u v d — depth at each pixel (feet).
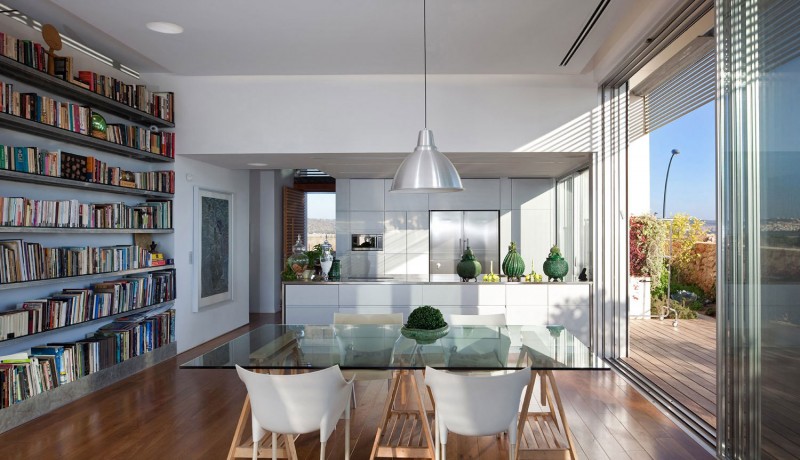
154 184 19.06
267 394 9.15
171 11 13.41
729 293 9.98
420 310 12.67
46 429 12.69
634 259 30.42
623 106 19.22
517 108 19.39
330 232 44.14
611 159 19.27
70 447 11.64
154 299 18.65
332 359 10.08
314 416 9.18
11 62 12.66
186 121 20.01
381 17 13.78
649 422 12.89
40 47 13.75
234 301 25.55
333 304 19.88
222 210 24.11
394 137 19.53
